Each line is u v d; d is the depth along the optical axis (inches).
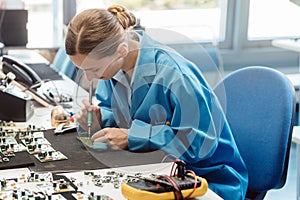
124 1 157.3
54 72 124.7
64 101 100.8
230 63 180.4
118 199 57.9
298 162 116.0
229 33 181.0
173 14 168.2
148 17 164.4
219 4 178.1
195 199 57.7
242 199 73.0
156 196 54.2
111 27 67.3
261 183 76.5
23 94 91.4
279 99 75.2
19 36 142.0
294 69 186.4
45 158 69.1
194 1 171.5
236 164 75.1
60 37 152.3
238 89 80.9
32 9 155.8
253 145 77.5
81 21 67.1
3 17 139.5
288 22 181.8
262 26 183.8
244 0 179.0
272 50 184.2
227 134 75.0
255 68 79.7
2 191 58.4
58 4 157.9
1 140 75.2
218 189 70.9
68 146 74.2
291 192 135.0
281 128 74.1
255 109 78.0
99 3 154.9
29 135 78.9
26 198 56.2
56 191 58.9
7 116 87.3
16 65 106.0
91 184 61.6
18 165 66.5
